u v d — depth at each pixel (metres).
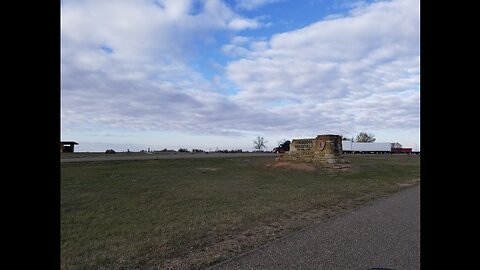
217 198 12.58
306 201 11.96
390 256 5.76
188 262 5.41
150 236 7.05
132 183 17.27
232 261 5.46
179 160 36.19
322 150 29.53
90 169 25.06
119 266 5.25
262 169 28.14
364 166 33.47
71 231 7.49
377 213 9.76
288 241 6.68
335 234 7.25
